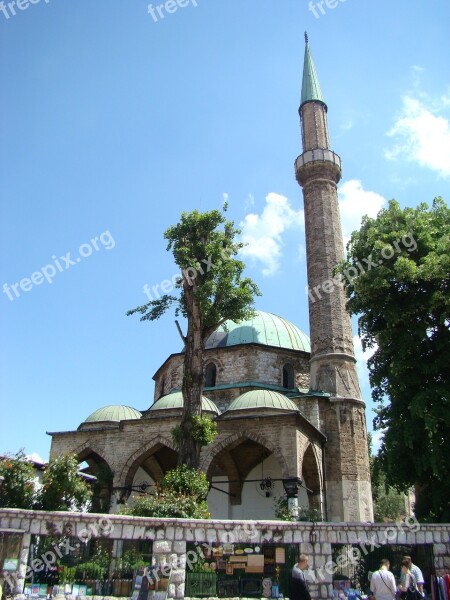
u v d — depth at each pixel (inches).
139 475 1333.7
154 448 1108.5
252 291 978.1
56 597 513.7
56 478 832.3
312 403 1203.9
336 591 537.6
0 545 488.7
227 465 1241.4
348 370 1270.9
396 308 805.2
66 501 832.9
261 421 1034.1
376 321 882.8
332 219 1465.3
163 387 1501.0
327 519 1106.7
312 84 1715.1
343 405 1216.8
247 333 1429.6
